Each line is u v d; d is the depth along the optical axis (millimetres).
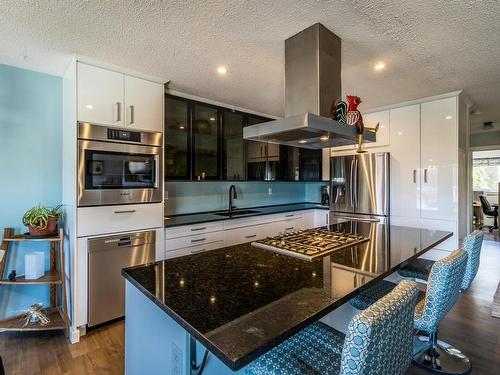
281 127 1834
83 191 2307
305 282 1233
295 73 1962
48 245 2639
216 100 3494
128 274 1368
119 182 2508
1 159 2426
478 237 1989
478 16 1717
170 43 2074
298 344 1162
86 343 2203
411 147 3516
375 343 791
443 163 3271
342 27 1853
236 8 1649
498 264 4234
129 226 2557
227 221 3346
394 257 1608
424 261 2355
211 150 3486
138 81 2637
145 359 1337
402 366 1009
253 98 3428
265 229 3791
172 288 1186
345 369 792
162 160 2795
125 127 2545
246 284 1221
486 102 3621
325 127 1782
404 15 1714
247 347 761
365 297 1696
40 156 2600
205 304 1027
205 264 1508
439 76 2703
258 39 2010
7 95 2445
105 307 2418
